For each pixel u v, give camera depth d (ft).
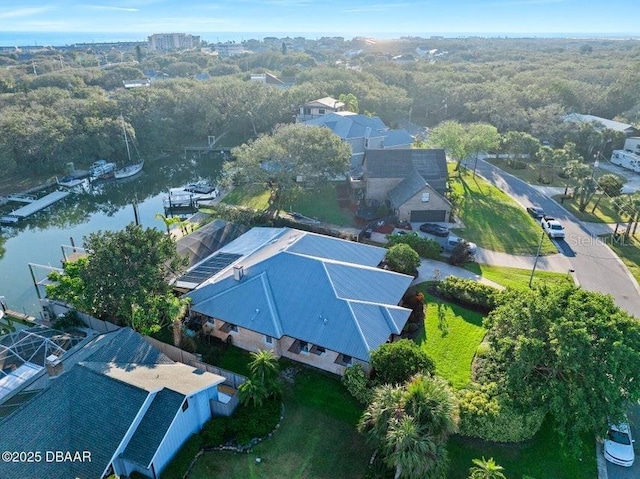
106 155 272.10
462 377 96.99
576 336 75.10
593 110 338.75
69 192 240.12
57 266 163.43
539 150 235.20
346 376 91.09
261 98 334.03
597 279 138.92
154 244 107.04
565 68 470.80
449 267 144.56
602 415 73.51
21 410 73.61
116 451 71.36
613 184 195.31
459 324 115.03
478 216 184.85
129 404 75.87
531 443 82.07
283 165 188.65
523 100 333.01
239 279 112.78
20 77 463.01
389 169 196.24
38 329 106.11
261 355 89.20
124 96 311.06
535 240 164.35
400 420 67.41
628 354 73.36
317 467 77.71
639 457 80.02
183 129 326.65
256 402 85.76
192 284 121.39
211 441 81.10
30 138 251.19
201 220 193.47
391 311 103.86
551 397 78.13
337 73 415.03
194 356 99.04
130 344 93.56
